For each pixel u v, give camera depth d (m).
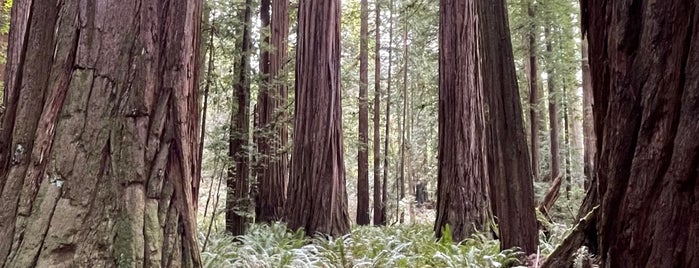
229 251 5.91
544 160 16.73
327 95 8.83
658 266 1.56
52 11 2.38
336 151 8.79
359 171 15.23
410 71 18.25
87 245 2.14
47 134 2.23
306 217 8.47
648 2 1.62
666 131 1.54
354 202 23.53
